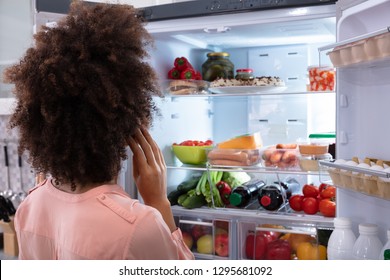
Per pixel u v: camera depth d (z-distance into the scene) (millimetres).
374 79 1237
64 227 726
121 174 1551
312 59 1892
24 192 2172
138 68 787
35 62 738
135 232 685
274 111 1964
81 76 709
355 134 1297
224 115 2129
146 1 1776
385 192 1005
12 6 1604
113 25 770
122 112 754
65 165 745
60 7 1464
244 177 1905
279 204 1631
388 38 936
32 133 754
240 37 1740
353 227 1305
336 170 1193
